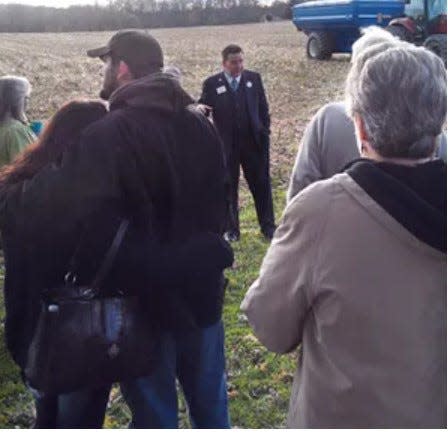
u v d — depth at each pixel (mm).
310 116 14547
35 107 14891
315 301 1886
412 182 1812
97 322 2459
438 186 1818
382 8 20500
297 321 1955
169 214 2566
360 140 1937
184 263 2527
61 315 2467
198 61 23094
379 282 1808
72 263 2477
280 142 12055
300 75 19922
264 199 6852
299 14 23078
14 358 2703
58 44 27484
